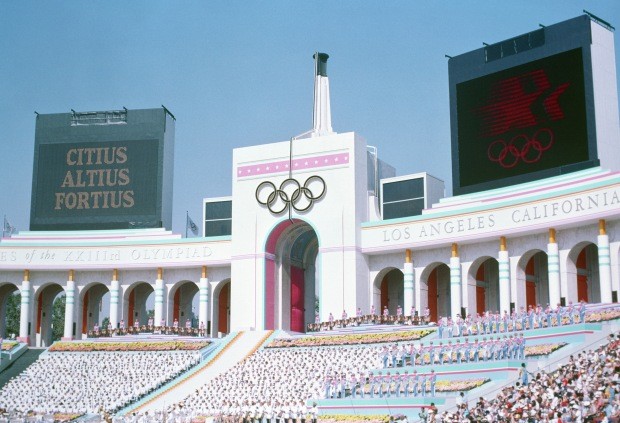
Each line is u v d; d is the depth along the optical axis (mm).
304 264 112312
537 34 91250
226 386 83500
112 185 112250
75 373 95750
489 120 93938
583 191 82875
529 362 65625
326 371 80438
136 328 106000
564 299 85688
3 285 117562
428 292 101938
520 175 90438
